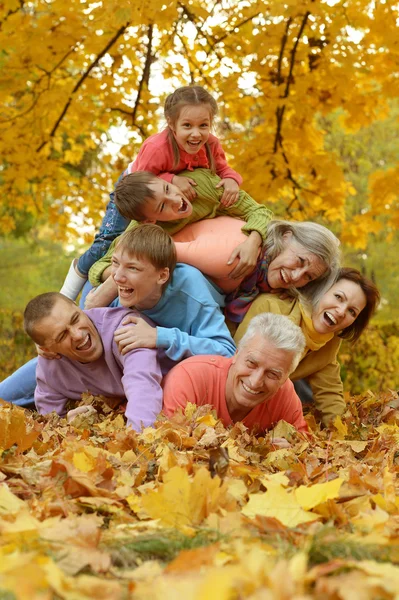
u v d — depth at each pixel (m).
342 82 8.64
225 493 2.53
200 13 7.93
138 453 3.44
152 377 4.39
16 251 20.39
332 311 5.29
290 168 9.07
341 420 5.31
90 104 9.73
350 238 10.12
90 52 8.84
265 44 8.26
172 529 2.31
